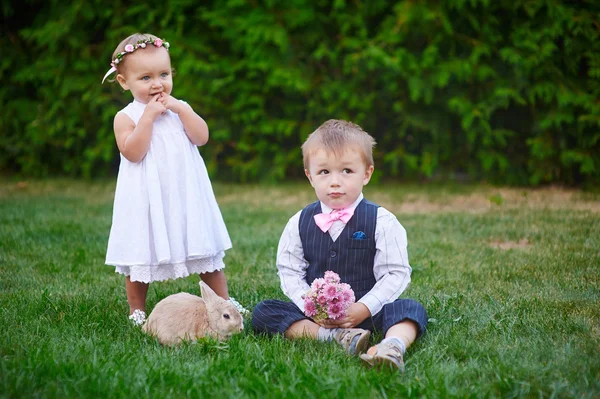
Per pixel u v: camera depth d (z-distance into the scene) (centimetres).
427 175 871
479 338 314
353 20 876
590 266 452
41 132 949
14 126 968
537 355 284
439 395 243
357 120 892
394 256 315
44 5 973
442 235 577
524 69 806
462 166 914
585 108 802
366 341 294
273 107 936
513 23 836
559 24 797
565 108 815
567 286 402
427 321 316
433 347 296
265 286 419
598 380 256
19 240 554
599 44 803
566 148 841
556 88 814
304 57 910
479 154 873
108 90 924
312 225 325
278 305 328
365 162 322
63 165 999
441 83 817
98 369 264
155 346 305
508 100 822
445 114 877
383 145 929
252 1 888
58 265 477
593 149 832
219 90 902
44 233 582
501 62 848
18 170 1033
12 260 488
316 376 257
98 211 709
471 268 457
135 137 342
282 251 333
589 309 353
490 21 834
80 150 978
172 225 348
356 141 318
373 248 319
